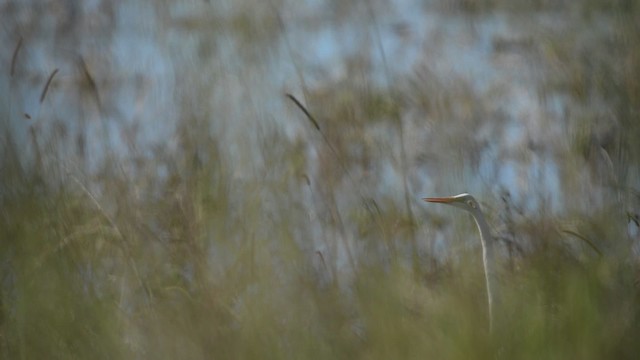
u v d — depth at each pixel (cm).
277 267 999
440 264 1138
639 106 965
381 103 1691
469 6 2333
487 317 937
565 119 1330
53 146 1152
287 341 919
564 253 959
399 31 2297
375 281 954
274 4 2047
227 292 994
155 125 1606
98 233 1089
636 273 878
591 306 797
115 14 2300
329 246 1129
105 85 1917
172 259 1081
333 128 1553
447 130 1595
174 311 980
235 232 1050
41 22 2341
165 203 1184
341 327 931
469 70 1978
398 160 1520
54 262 938
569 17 1600
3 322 910
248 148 1247
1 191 913
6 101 941
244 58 1655
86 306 945
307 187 1302
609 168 998
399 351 875
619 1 1002
